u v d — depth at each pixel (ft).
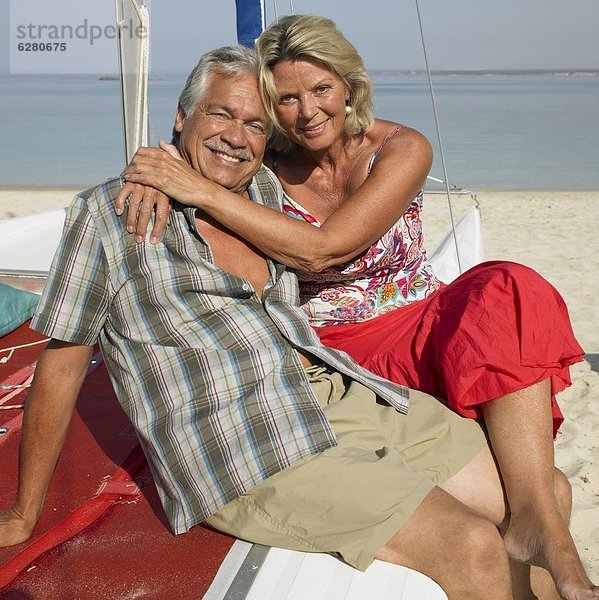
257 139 7.10
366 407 6.75
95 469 7.39
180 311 6.48
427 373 7.60
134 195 6.54
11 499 6.90
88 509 6.64
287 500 6.05
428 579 5.78
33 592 5.66
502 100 133.18
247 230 6.89
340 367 7.00
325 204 8.66
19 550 6.17
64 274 6.38
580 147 70.44
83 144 71.92
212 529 6.41
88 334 6.43
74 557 6.07
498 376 6.68
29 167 60.18
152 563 5.98
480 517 5.83
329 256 7.42
